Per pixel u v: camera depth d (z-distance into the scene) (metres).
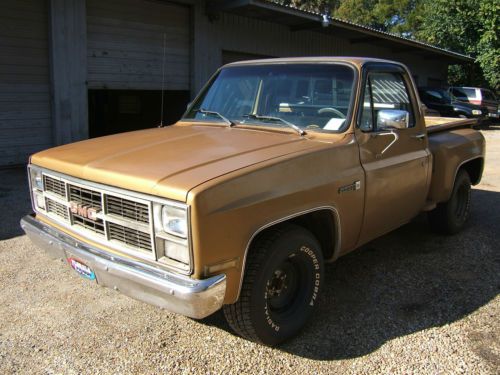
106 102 12.81
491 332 3.47
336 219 3.47
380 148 3.93
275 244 3.03
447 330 3.50
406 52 21.97
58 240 3.25
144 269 2.76
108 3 10.30
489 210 6.82
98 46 10.26
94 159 3.20
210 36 12.50
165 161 3.02
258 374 2.98
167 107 13.06
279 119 3.87
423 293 4.11
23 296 3.93
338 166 3.48
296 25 14.90
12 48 9.07
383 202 3.98
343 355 3.19
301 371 3.01
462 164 5.41
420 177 4.51
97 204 3.05
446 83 27.81
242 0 11.54
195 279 2.62
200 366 3.06
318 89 3.90
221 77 4.57
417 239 5.50
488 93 24.28
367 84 3.87
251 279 2.94
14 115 9.27
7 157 9.27
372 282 4.32
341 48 17.89
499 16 25.83
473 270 4.62
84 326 3.50
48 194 3.46
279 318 3.23
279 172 3.03
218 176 2.73
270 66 4.27
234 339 3.37
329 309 3.80
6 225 5.69
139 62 11.11
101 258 2.93
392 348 3.27
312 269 3.38
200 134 3.78
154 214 2.72
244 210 2.77
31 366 3.03
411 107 4.49
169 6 11.54
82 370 3.00
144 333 3.43
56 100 9.67
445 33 28.41
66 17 9.59
